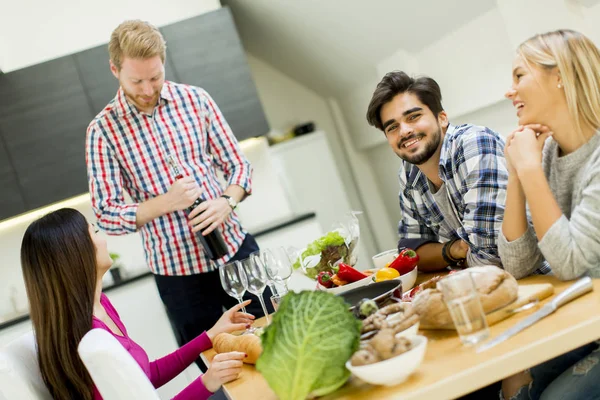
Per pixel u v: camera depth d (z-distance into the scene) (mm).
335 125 6570
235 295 2164
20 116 4250
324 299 1138
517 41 3486
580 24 3248
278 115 6434
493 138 1943
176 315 2939
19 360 1603
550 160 1593
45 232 1702
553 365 1453
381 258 2354
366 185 6551
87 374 1662
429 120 1974
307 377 1111
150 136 2893
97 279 1864
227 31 4496
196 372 4059
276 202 4914
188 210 2838
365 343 1175
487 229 1876
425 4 3955
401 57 4668
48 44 4590
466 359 1121
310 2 4668
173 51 4426
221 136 3033
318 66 5766
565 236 1393
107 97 4320
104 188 2854
